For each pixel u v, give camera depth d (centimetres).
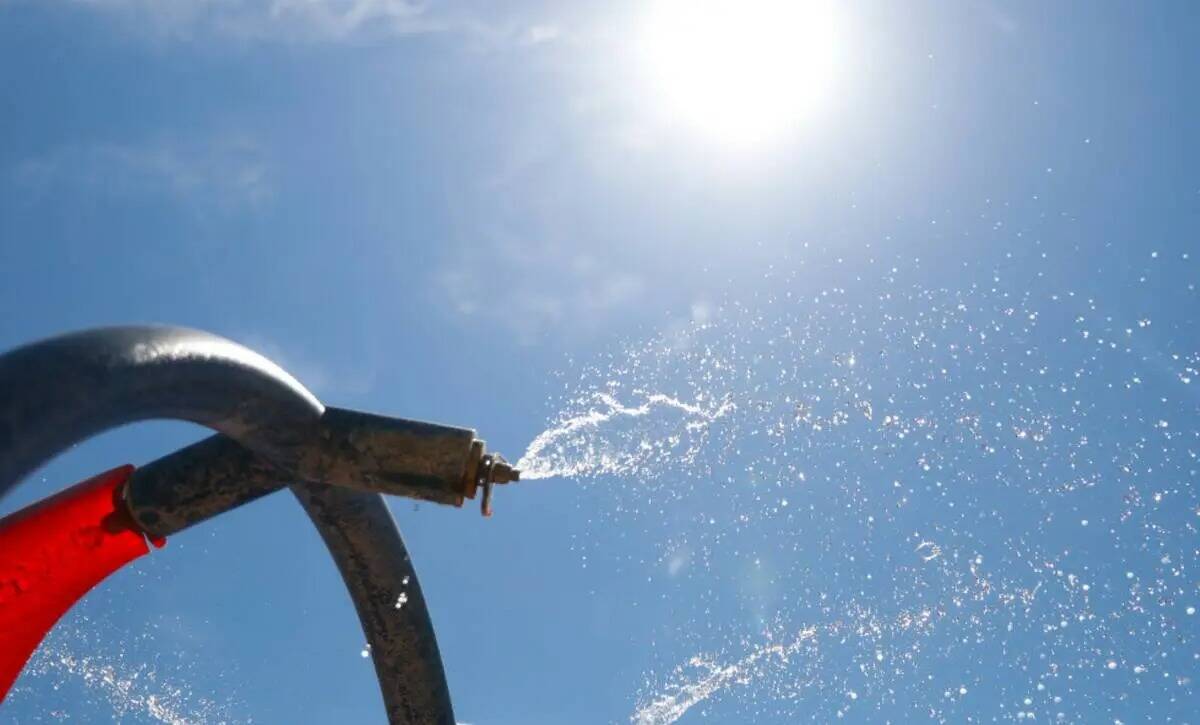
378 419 182
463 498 183
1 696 188
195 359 163
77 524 187
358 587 198
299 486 187
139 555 191
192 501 187
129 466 190
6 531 186
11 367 144
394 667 202
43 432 142
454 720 206
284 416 178
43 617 189
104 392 149
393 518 196
